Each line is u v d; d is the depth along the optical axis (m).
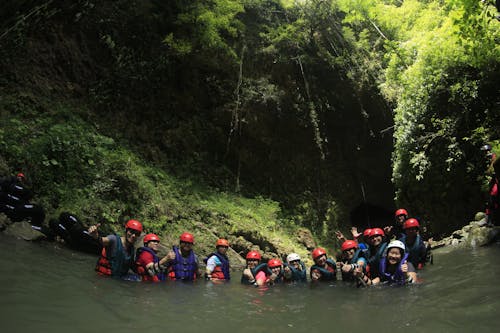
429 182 13.34
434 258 8.88
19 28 10.63
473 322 4.06
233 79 14.63
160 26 13.41
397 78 15.14
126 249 6.36
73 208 8.52
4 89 9.95
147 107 12.98
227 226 11.38
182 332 3.88
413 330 3.98
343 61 16.88
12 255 5.82
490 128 12.20
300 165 16.12
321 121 16.86
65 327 3.62
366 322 4.37
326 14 16.53
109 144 10.63
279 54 15.59
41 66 11.05
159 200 10.46
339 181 17.30
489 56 11.57
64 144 9.21
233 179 14.25
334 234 15.88
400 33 17.45
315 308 5.09
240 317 4.56
